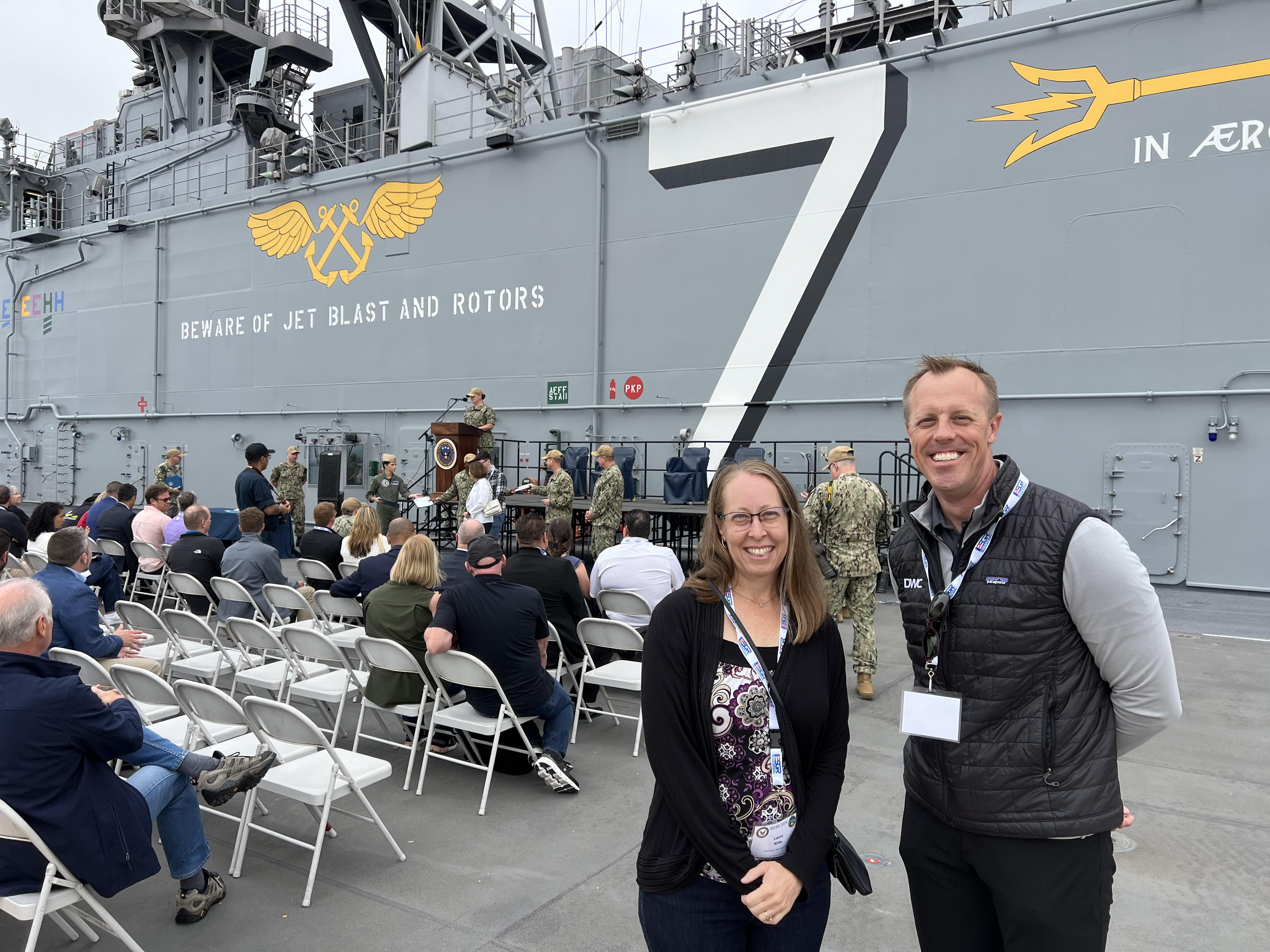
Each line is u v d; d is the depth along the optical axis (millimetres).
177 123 17125
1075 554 1583
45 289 17578
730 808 1686
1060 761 1630
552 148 11430
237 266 14656
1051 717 1637
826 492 5594
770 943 1698
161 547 8375
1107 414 8031
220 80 16953
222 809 3857
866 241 9242
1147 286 7836
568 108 12922
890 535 5680
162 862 3342
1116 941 2719
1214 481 7590
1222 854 3336
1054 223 8258
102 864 2422
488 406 11477
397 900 3010
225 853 3400
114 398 16328
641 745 4727
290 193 13945
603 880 3162
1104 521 1626
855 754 4500
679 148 10406
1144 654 1570
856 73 9250
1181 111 7668
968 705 1688
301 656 4656
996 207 8531
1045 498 1671
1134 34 7848
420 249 12664
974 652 1672
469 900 3004
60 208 18250
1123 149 7926
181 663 5250
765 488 1722
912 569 1836
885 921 2879
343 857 3359
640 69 10625
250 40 16406
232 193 14836
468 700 4250
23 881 2375
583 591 5418
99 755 2465
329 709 5070
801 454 9641
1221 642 6582
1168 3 7672
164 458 15375
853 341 9344
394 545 5672
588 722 5168
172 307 15484
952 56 8750
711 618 1741
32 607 2455
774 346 9812
